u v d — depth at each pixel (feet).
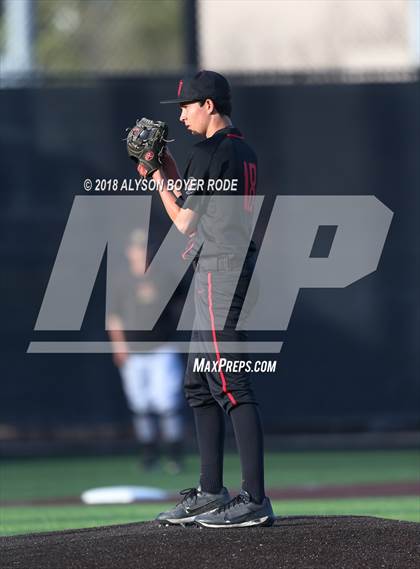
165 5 196.34
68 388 135.44
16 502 107.04
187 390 63.10
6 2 143.74
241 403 60.18
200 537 57.31
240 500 60.03
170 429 129.18
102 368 135.44
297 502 101.81
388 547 56.18
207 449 62.95
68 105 135.64
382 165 136.46
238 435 60.34
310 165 136.05
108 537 58.49
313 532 58.29
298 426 137.49
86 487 118.42
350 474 124.77
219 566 53.47
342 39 166.81
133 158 62.39
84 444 141.28
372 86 136.56
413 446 142.82
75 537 60.34
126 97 135.54
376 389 136.67
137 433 131.75
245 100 136.26
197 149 60.59
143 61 192.85
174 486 117.70
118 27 166.30
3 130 135.33
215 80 62.44
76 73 137.08
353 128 136.36
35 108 135.64
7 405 135.44
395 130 136.56
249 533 58.18
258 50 166.81
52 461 139.23
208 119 62.59
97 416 135.44
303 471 127.65
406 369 136.77
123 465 135.54
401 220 136.36
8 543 59.98
